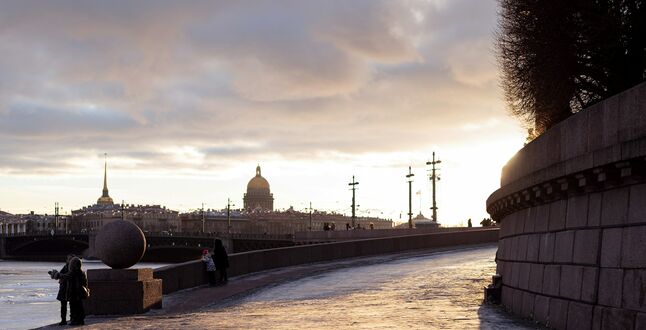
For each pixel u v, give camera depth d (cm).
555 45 3291
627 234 1403
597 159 1445
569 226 1706
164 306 2795
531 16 3378
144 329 1938
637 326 1337
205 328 1895
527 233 2078
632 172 1348
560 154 1738
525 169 2062
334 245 5003
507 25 3553
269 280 3741
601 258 1511
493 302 2450
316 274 4019
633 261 1374
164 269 3191
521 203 2084
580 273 1616
